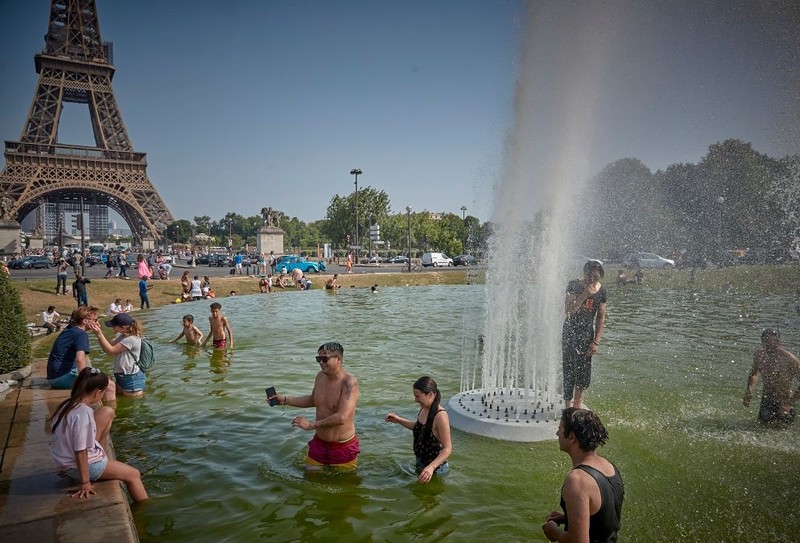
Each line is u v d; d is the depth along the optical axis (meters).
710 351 11.85
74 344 8.79
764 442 6.34
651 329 14.85
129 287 30.92
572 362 7.19
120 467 5.17
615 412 7.53
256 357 12.55
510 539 4.47
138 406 8.55
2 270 9.78
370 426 7.51
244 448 6.70
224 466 6.12
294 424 5.78
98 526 4.27
